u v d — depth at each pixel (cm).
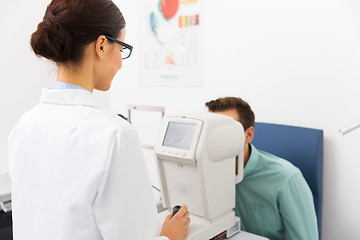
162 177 105
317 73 170
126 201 62
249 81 194
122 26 71
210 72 211
